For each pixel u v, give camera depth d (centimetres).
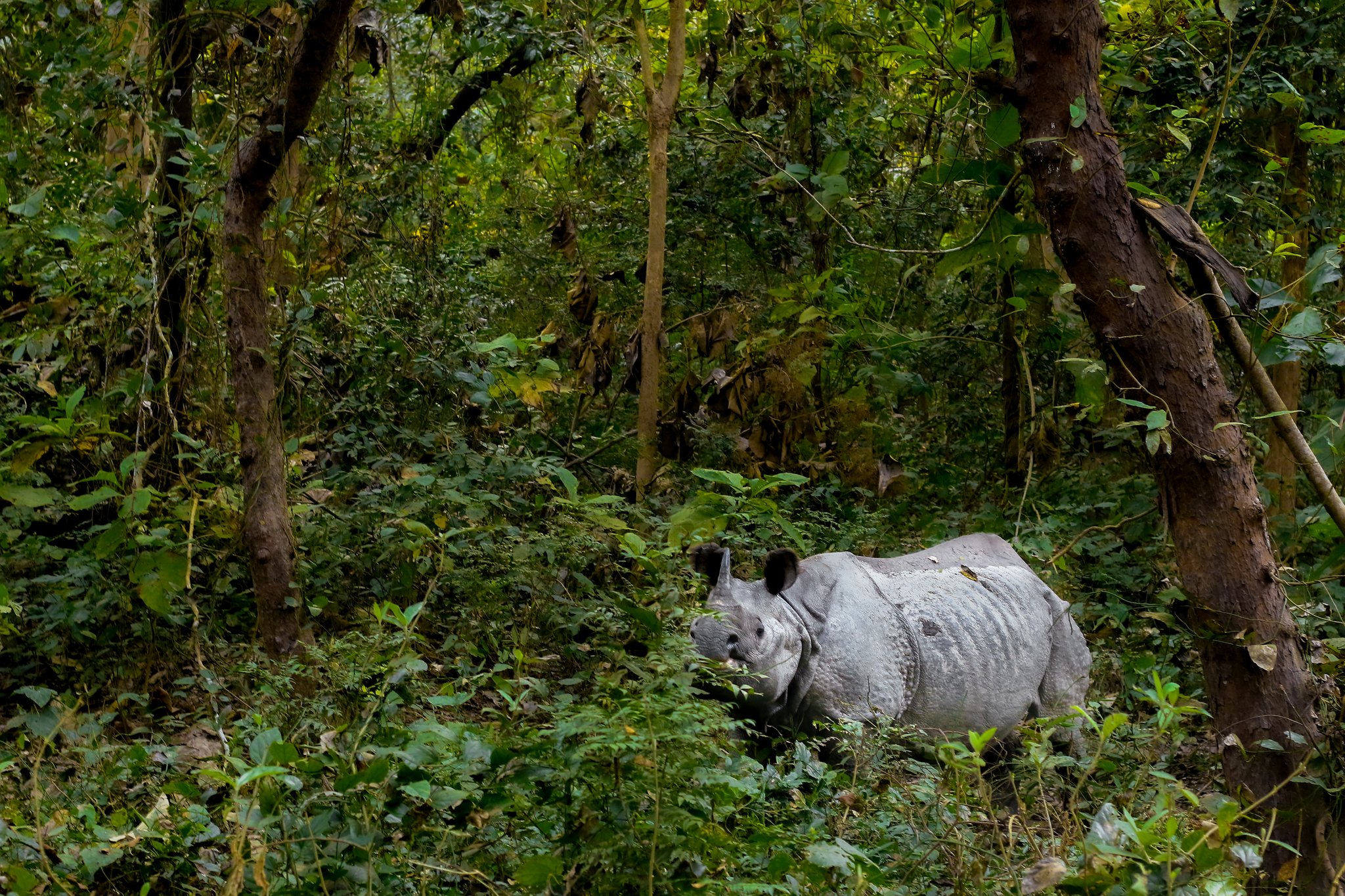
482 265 1262
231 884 317
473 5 943
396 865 347
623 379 905
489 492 731
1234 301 451
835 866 350
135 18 732
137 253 661
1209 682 412
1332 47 850
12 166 677
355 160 909
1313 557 765
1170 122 784
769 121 1084
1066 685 613
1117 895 330
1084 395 470
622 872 326
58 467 711
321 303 787
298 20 721
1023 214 664
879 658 545
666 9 1005
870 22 985
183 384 701
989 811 407
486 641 643
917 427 1102
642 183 1150
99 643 607
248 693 563
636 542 545
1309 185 891
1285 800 391
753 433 797
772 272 1099
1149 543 820
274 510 612
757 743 540
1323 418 445
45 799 411
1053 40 421
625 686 379
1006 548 635
